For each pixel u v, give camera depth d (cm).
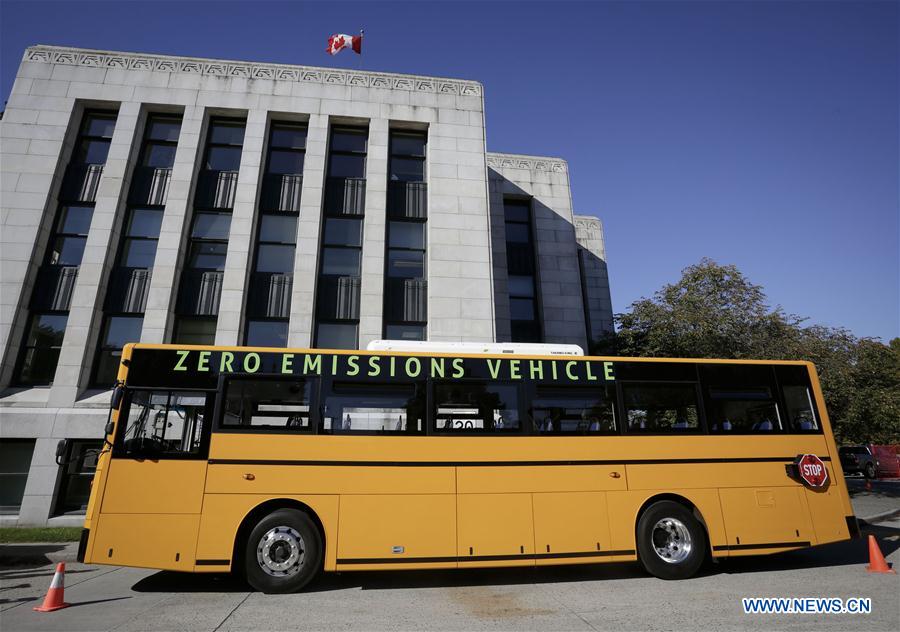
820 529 806
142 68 1600
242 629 533
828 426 862
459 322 1532
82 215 1491
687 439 807
